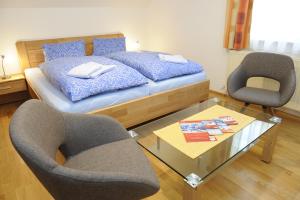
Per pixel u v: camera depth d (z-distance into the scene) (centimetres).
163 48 428
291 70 229
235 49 294
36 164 83
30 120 102
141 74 232
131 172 110
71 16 353
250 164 186
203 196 154
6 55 318
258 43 278
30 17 321
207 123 169
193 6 346
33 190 162
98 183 86
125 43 395
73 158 129
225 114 184
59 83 203
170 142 148
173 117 193
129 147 132
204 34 342
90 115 139
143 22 438
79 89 186
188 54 380
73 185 86
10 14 306
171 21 393
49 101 197
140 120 221
